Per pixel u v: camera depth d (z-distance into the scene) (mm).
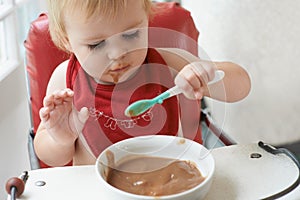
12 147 1495
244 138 1581
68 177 845
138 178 805
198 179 796
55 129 897
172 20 1187
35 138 1047
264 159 873
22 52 1574
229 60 1530
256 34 1438
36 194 799
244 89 1076
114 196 750
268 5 1388
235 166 855
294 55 1405
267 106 1518
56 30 998
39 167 1078
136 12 899
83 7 879
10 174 1476
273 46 1427
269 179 820
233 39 1494
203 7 1578
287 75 1444
